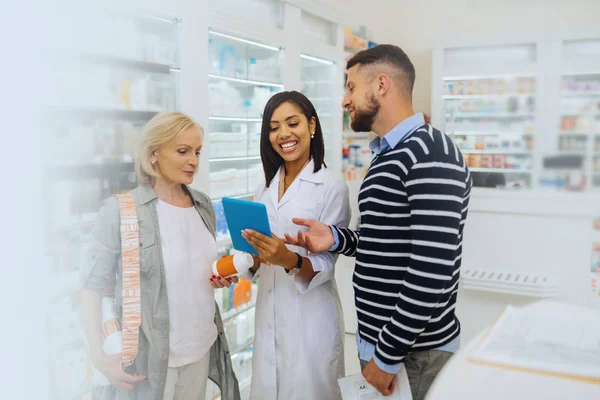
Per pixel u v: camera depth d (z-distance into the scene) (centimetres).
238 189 312
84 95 201
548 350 99
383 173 149
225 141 297
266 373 192
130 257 151
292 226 188
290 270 171
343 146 465
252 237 159
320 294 190
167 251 159
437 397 86
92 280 152
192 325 166
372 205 152
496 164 537
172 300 160
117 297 155
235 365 301
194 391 173
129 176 226
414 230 140
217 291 283
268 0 312
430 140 142
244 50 308
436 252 136
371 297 156
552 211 315
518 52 502
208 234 175
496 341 105
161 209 162
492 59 512
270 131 186
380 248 151
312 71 419
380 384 147
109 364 152
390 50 155
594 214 303
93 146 208
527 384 86
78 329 186
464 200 153
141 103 231
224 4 274
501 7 542
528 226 323
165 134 154
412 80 158
